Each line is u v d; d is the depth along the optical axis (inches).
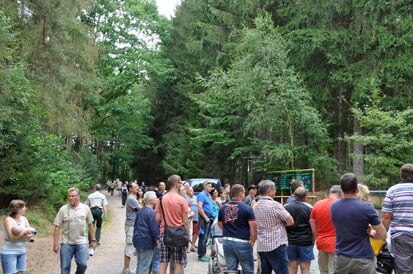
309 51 893.8
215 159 1238.3
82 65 858.1
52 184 766.5
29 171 705.0
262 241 276.4
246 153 1074.1
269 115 863.1
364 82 818.2
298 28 950.4
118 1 1417.3
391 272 318.7
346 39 857.5
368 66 844.0
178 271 317.4
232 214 285.6
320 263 282.0
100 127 1539.1
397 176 737.6
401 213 242.7
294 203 297.4
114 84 1409.9
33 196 723.4
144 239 327.9
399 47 810.2
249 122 918.4
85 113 957.2
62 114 791.1
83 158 1188.5
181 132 1441.9
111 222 880.3
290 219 276.4
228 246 285.1
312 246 295.7
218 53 1171.9
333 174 917.2
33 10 693.3
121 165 2426.2
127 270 402.9
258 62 874.1
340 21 906.7
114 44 1413.6
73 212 319.9
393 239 244.1
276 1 1085.1
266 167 924.0
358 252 210.2
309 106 890.1
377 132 739.4
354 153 831.7
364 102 842.2
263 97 880.9
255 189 478.3
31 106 677.3
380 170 732.7
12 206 311.4
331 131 1001.5
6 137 637.3
